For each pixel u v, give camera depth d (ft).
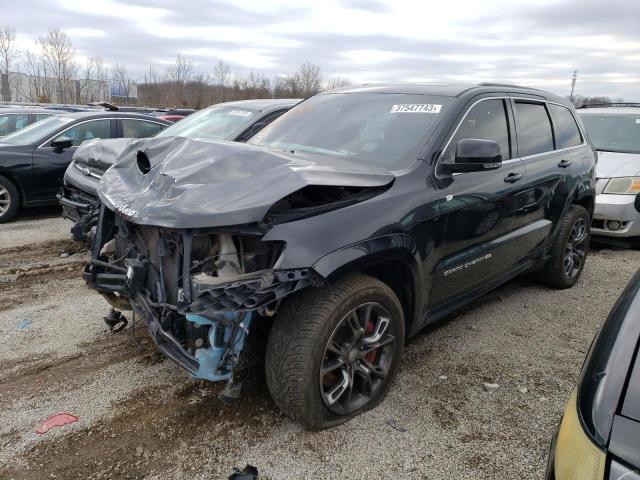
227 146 9.72
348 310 8.80
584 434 4.94
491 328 13.97
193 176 8.82
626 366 5.26
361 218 8.96
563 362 12.16
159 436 9.18
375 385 9.89
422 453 8.86
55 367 11.47
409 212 9.71
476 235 11.76
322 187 8.77
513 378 11.36
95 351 12.21
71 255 20.04
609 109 27.89
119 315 12.79
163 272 9.15
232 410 9.93
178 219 8.04
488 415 9.98
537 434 9.45
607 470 4.57
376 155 11.07
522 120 14.15
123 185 10.44
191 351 8.43
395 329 9.89
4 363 11.59
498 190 12.26
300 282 8.03
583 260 17.80
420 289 10.30
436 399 10.46
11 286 16.43
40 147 25.71
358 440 9.14
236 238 8.55
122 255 10.92
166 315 8.84
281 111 21.20
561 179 15.37
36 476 8.18
